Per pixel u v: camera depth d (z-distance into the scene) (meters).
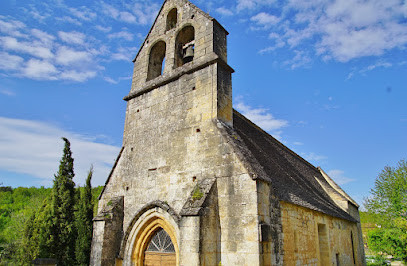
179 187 10.83
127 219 12.12
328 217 15.55
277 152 18.64
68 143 21.58
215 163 10.10
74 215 19.73
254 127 18.16
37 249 18.70
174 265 10.32
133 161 13.05
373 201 35.75
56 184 20.41
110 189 13.48
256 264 8.20
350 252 18.42
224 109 11.30
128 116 14.35
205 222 8.84
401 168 34.72
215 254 8.92
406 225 30.67
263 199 9.08
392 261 32.28
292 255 10.34
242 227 8.80
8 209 53.78
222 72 11.80
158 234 11.32
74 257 18.62
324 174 27.67
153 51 15.15
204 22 12.76
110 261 11.35
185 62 14.12
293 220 11.12
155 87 13.51
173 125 12.04
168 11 14.89
